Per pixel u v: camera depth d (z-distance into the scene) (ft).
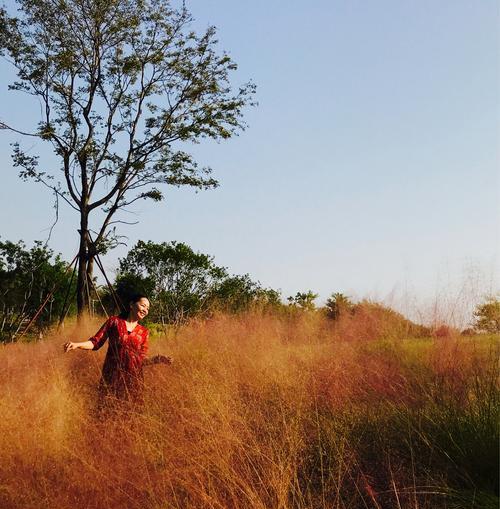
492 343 19.17
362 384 19.98
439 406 16.39
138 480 12.26
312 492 12.64
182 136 57.36
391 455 14.26
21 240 60.59
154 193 57.00
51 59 54.34
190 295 56.49
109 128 56.80
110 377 18.66
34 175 54.85
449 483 12.96
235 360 22.38
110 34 55.83
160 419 15.76
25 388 16.76
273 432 15.26
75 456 12.89
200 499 11.63
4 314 55.47
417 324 24.18
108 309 55.11
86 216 53.98
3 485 11.66
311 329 30.32
